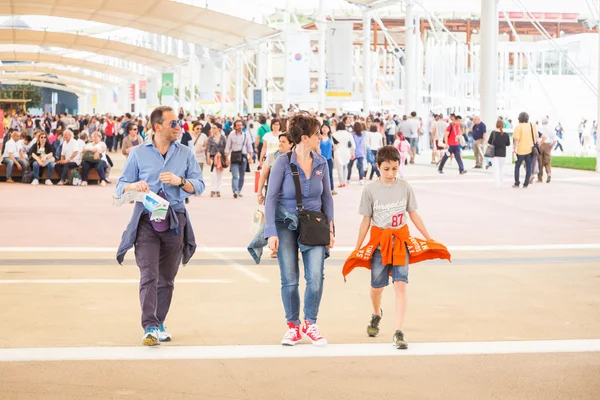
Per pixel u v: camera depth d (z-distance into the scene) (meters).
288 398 7.39
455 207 25.31
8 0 72.44
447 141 40.31
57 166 34.44
